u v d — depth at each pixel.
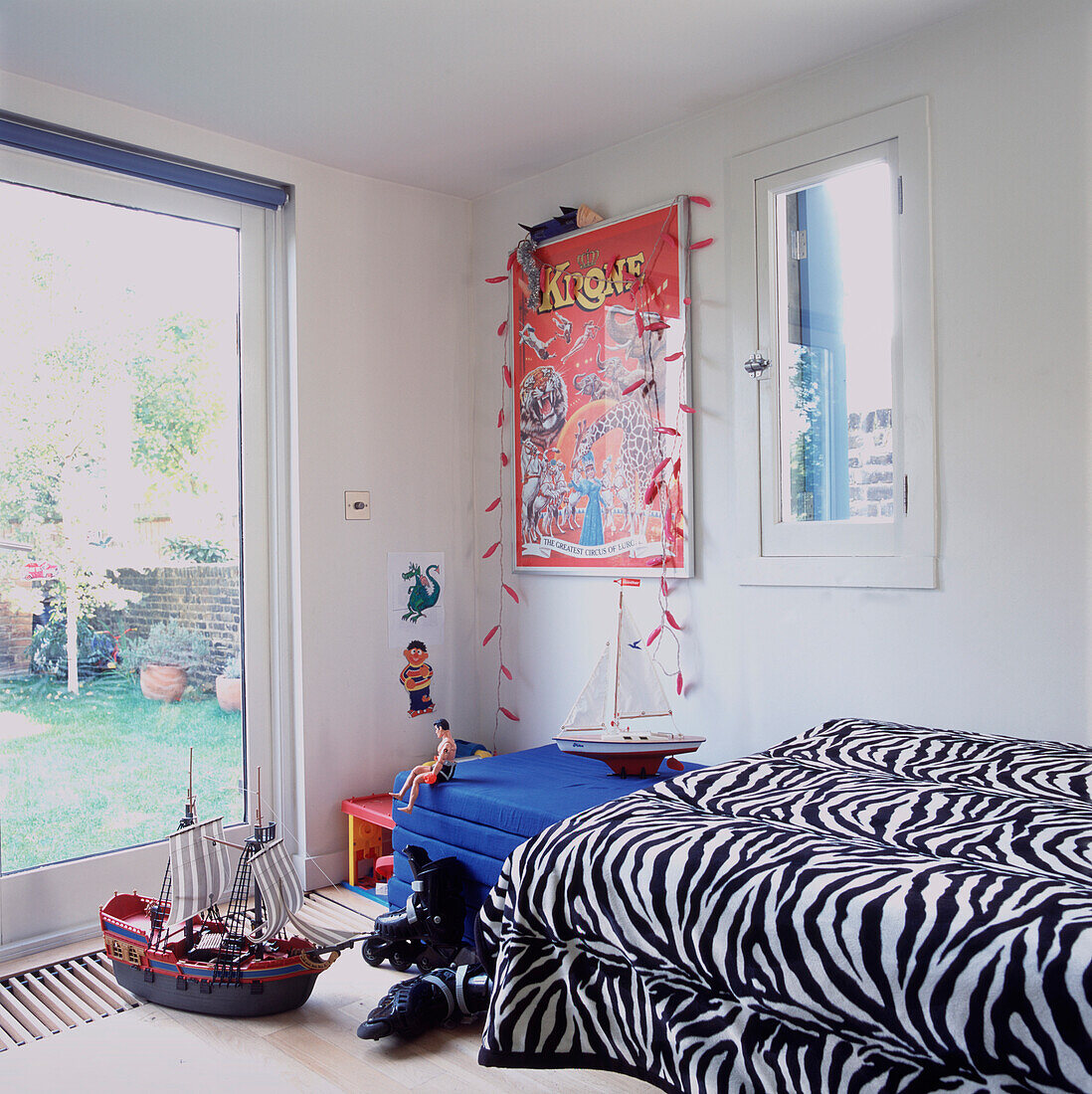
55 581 2.64
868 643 2.42
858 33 2.33
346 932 2.42
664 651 2.89
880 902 1.26
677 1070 1.42
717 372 2.74
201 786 2.92
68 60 2.43
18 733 2.57
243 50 2.39
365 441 3.19
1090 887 1.24
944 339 2.28
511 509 3.38
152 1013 2.20
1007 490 2.18
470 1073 1.93
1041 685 2.13
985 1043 1.12
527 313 3.29
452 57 2.43
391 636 3.25
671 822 1.60
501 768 2.63
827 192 2.51
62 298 2.66
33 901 2.56
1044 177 2.12
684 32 2.32
